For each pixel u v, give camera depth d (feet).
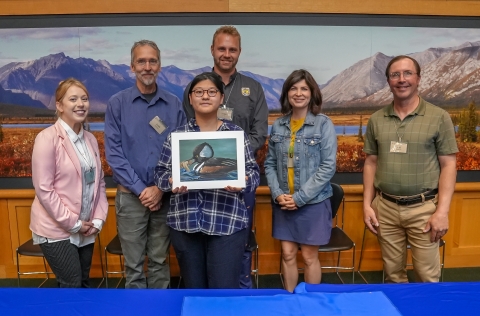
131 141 6.31
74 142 5.73
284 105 6.70
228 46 6.69
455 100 8.81
